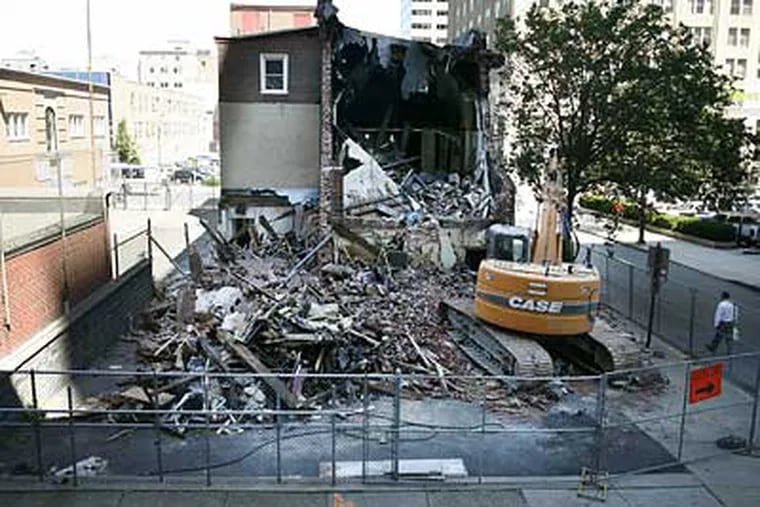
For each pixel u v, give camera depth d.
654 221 47.41
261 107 32.28
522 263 18.73
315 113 32.34
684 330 22.66
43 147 39.00
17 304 15.14
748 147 32.22
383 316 19.75
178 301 20.05
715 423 15.16
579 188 27.94
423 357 17.42
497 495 11.74
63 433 13.85
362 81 33.03
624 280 30.03
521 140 28.22
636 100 25.61
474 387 16.47
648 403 16.27
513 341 17.27
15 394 14.09
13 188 15.63
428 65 32.41
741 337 22.38
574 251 26.81
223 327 17.23
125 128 78.19
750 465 13.21
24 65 68.69
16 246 15.10
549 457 13.39
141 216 45.09
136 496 11.38
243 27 68.50
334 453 12.10
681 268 35.19
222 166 32.56
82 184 20.03
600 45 26.34
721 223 42.38
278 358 16.38
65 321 16.83
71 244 18.27
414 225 26.14
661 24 27.17
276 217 32.53
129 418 14.14
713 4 80.69
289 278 23.19
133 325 20.81
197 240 35.91
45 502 11.15
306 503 11.31
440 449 13.59
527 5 58.72
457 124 33.47
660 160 26.22
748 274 33.88
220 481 11.95
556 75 26.92
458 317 19.52
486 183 29.30
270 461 12.93
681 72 25.53
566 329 17.08
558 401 16.14
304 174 32.69
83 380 16.84
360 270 24.53
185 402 14.46
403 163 33.56
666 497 11.91
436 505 11.37
